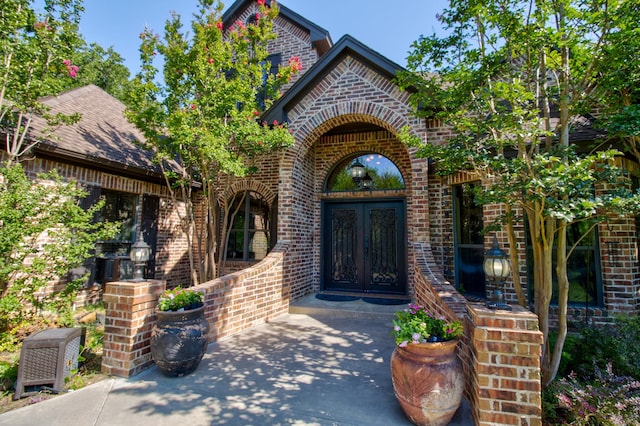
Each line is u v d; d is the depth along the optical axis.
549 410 2.89
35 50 4.89
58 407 2.99
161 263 8.40
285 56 9.76
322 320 6.02
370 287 7.73
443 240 6.86
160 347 3.49
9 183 4.55
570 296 5.39
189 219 6.78
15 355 4.05
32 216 4.46
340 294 7.55
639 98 3.67
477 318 2.69
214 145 5.65
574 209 2.87
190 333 3.59
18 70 4.84
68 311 4.68
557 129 3.98
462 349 3.23
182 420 2.78
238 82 6.17
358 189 8.11
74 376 3.53
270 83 7.23
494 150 5.18
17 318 4.57
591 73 3.47
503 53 3.84
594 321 4.99
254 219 8.58
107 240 7.20
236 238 8.75
